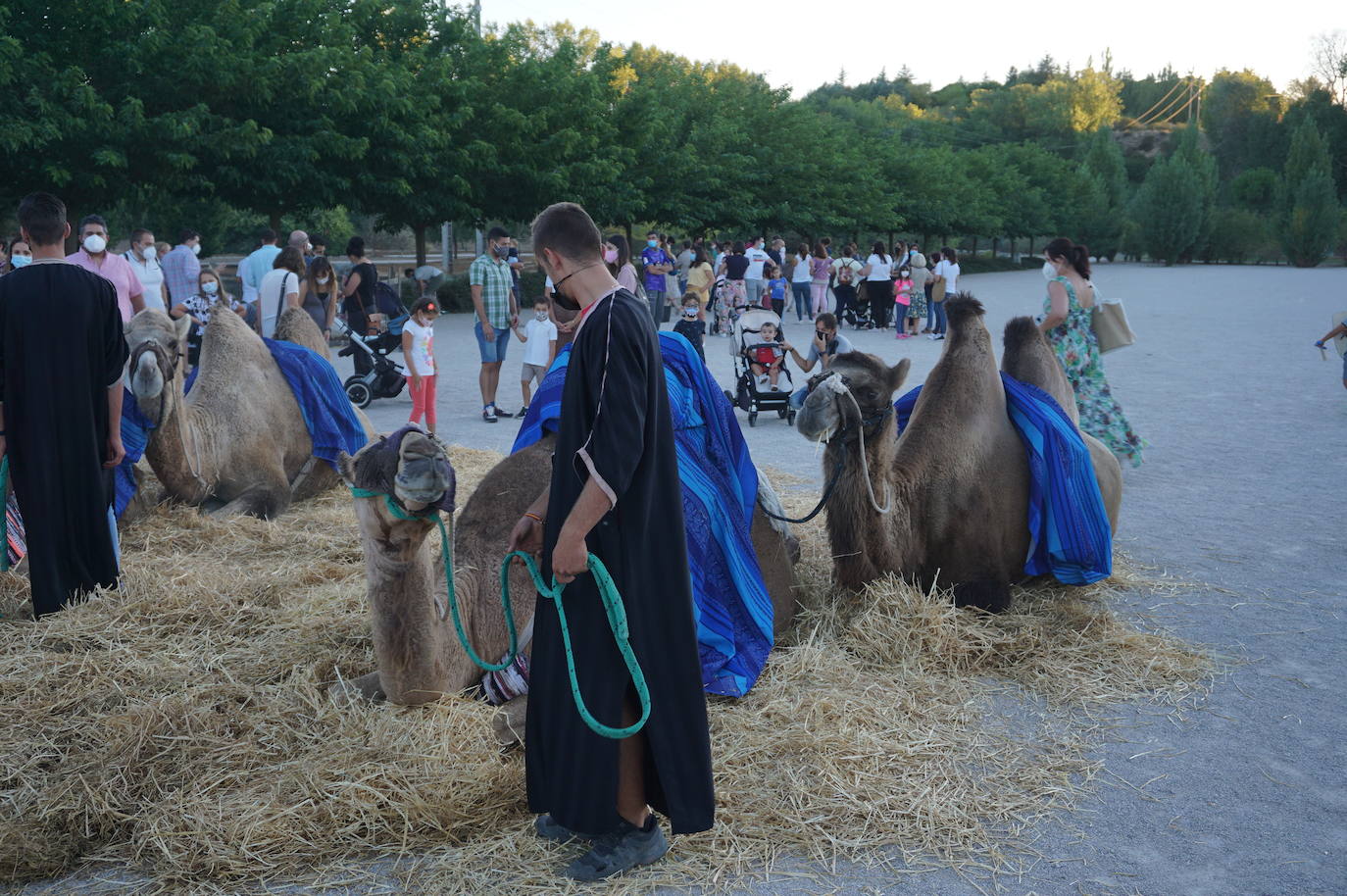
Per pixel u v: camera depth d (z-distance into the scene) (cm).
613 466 286
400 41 2930
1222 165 11138
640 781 317
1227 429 1083
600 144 3334
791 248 5200
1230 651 508
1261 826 357
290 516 737
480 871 326
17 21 2038
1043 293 3834
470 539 437
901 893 319
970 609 528
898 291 2231
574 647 301
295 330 842
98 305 522
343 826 345
